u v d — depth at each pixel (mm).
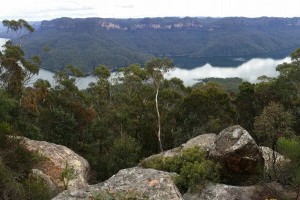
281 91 38250
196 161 14109
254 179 13969
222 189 12414
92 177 28578
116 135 41219
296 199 11820
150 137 40000
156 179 9312
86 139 46469
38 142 23688
